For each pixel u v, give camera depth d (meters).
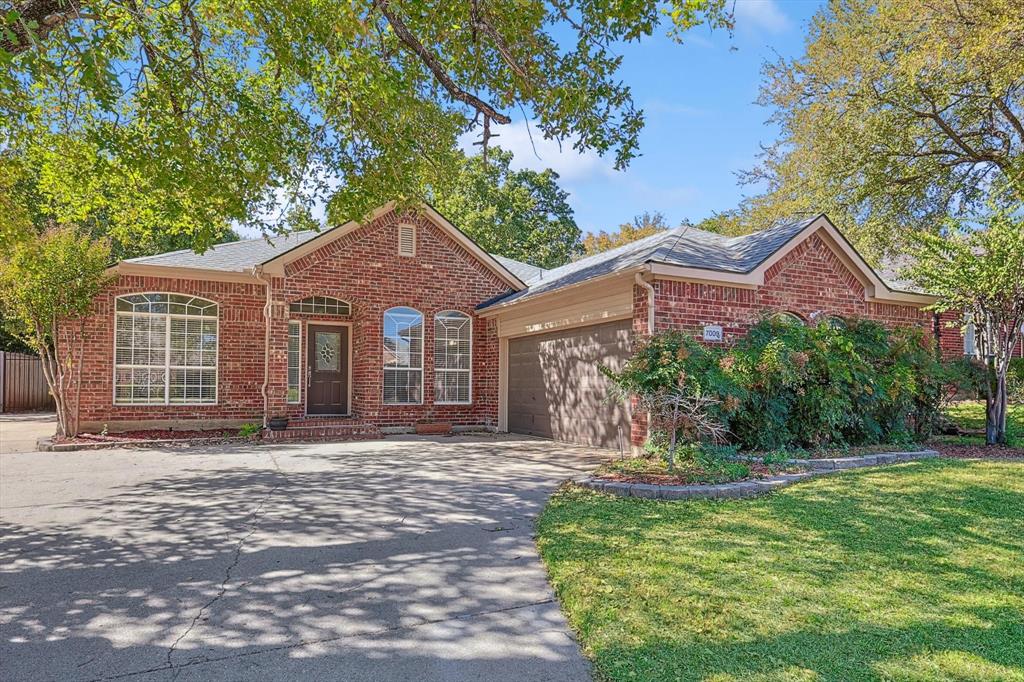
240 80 9.23
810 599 4.02
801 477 7.71
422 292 15.51
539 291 13.56
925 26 14.31
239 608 4.09
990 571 4.52
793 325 9.87
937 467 8.21
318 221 9.88
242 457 10.62
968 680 3.04
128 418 13.59
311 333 15.55
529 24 6.59
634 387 8.62
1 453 11.08
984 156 16.86
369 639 3.64
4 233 8.61
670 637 3.52
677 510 6.36
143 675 3.22
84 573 4.74
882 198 18.25
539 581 4.59
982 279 9.98
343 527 6.05
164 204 8.60
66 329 12.73
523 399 15.04
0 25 4.52
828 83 17.53
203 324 14.33
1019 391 14.77
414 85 7.19
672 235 12.48
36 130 8.05
